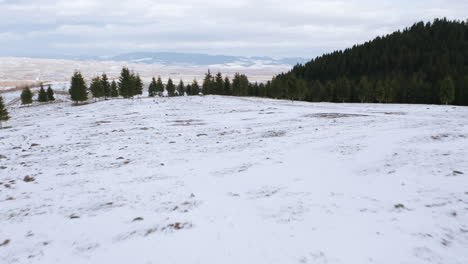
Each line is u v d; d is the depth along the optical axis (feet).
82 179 36.04
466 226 17.89
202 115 125.49
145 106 172.96
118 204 26.55
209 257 16.40
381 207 22.02
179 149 55.67
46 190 31.96
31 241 19.62
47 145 66.44
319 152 44.93
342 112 118.32
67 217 23.84
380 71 438.40
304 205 23.82
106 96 309.42
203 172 37.47
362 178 30.07
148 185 32.55
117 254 17.31
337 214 21.44
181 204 25.77
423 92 265.54
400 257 15.23
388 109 137.49
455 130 54.80
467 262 14.44
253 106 157.69
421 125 66.23
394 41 526.16
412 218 19.69
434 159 33.81
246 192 28.45
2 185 34.37
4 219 23.85
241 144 57.41
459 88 246.27
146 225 21.38
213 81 312.09
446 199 22.15
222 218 22.16
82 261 16.75
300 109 138.92
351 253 15.90
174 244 18.20
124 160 46.80
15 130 97.45
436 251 15.56
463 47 440.45
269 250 16.81
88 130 89.66
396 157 36.65
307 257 15.75
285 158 42.73
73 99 242.78
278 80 289.94
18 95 530.27
